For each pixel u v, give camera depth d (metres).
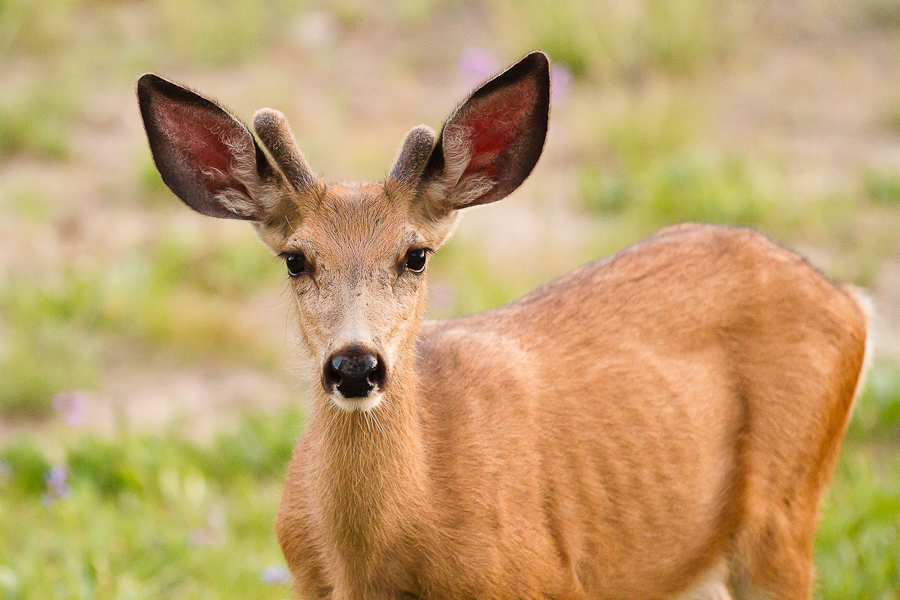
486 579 7.69
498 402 8.05
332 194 7.65
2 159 19.95
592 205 18.38
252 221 7.88
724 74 22.42
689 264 8.81
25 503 11.46
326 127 20.48
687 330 8.66
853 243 16.92
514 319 8.60
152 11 25.81
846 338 8.93
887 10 24.44
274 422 12.69
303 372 7.96
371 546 7.61
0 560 10.17
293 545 8.02
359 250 7.38
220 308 15.75
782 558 8.83
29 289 15.88
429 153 7.67
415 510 7.55
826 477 9.17
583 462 8.24
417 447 7.58
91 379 14.34
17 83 22.23
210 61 23.59
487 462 7.82
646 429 8.42
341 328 7.09
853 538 10.34
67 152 19.97
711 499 8.70
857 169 19.20
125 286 15.86
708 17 23.09
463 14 25.41
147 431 12.88
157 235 17.61
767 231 17.23
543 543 7.94
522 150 7.97
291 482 8.02
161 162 7.89
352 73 23.27
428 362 8.20
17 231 17.62
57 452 12.26
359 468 7.46
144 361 14.96
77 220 18.06
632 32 22.41
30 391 13.98
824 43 23.59
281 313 15.77
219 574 10.19
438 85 22.80
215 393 14.30
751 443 8.74
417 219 7.76
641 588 8.65
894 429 12.67
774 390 8.70
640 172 18.70
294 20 25.11
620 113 20.28
